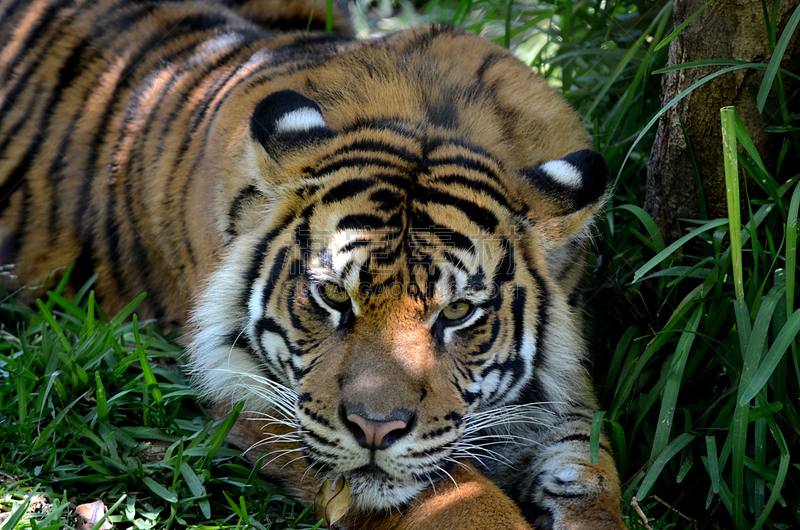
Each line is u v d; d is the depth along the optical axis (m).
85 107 7.60
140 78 7.46
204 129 6.59
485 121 6.05
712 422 6.07
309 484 5.47
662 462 5.62
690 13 5.97
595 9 8.70
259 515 5.18
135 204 7.06
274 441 5.64
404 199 5.24
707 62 5.74
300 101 5.72
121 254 7.26
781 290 5.46
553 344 5.81
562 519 5.43
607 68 8.34
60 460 5.31
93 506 4.97
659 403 6.32
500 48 7.02
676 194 6.61
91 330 6.30
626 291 6.79
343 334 5.22
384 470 5.11
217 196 6.02
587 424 6.04
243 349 5.80
